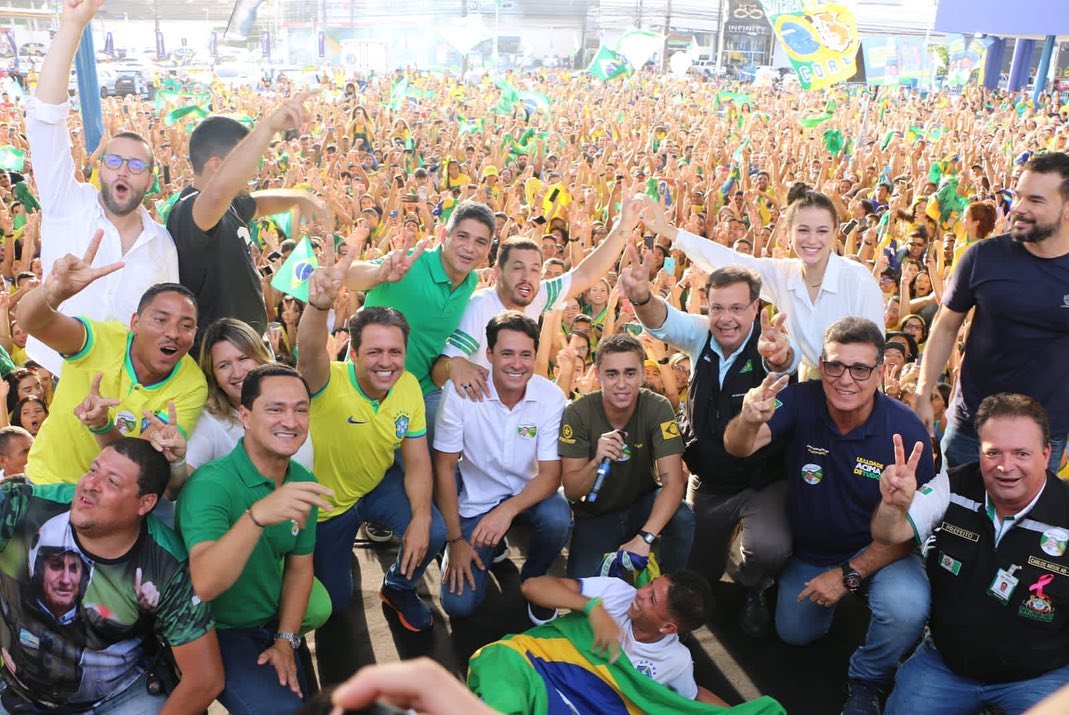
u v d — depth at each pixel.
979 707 3.18
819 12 13.02
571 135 18.66
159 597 2.76
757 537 3.87
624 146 17.59
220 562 2.71
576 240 8.36
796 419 3.70
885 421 3.55
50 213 3.57
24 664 2.78
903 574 3.35
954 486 3.22
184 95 23.95
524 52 63.19
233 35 11.07
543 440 3.98
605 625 3.21
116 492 2.60
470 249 4.25
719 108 28.27
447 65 53.22
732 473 4.05
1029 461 2.91
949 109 27.91
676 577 3.23
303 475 3.26
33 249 7.62
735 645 3.91
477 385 3.99
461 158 14.80
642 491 4.07
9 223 8.22
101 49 58.03
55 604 2.70
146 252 3.67
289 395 2.94
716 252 4.71
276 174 13.04
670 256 8.02
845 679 3.69
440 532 3.86
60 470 3.25
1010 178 13.83
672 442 3.86
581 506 4.14
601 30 65.56
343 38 54.56
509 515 3.88
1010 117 26.88
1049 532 2.95
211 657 2.83
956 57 39.03
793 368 3.94
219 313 3.95
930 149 16.25
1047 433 2.96
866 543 3.68
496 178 11.82
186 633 2.78
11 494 2.73
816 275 4.34
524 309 4.64
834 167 14.54
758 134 18.70
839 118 24.48
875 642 3.37
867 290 4.28
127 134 3.57
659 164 14.67
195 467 3.31
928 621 3.32
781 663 3.79
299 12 55.06
